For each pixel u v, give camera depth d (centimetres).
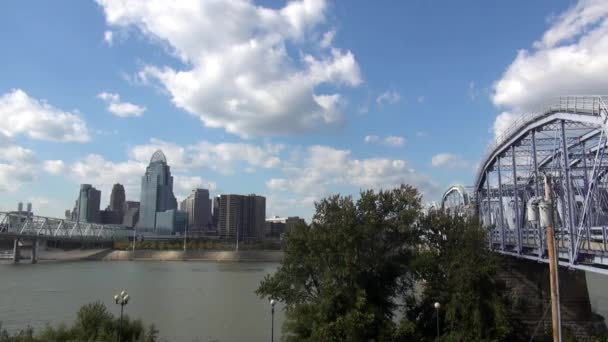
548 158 6519
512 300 5250
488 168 8150
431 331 5100
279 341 6425
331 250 5022
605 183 5438
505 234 6956
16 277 15862
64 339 4597
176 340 6475
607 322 6938
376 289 5188
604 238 3922
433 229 5478
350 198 5384
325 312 4694
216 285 13588
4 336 4681
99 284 13725
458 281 4909
